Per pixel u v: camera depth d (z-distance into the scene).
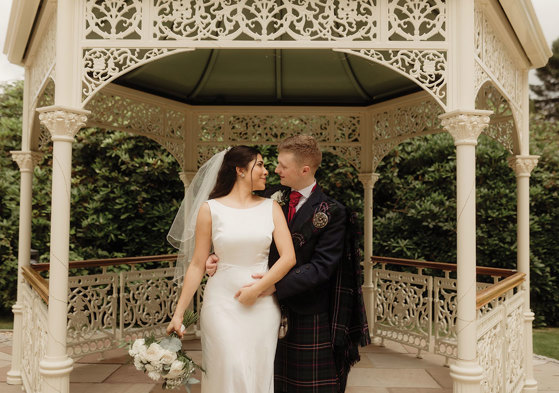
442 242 7.05
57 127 2.81
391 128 5.34
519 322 4.08
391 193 7.56
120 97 4.82
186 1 2.86
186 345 5.21
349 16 2.89
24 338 4.03
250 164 2.48
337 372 2.46
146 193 7.14
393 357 4.88
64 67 2.82
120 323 4.94
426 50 2.87
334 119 5.58
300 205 2.52
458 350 2.81
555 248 7.00
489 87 4.49
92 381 4.01
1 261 7.34
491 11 3.16
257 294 2.31
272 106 5.49
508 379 3.62
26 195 4.29
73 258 6.89
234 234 2.37
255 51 4.53
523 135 4.30
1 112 8.49
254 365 2.33
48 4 3.12
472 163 2.82
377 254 7.39
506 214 6.82
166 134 5.29
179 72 4.84
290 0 2.87
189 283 2.41
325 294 2.47
